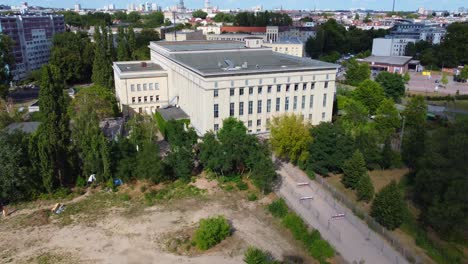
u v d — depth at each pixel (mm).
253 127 88125
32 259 48469
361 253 48594
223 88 82000
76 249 50531
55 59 152500
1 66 123875
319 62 96875
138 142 73062
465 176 48406
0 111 87625
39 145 62688
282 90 88000
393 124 89750
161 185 68625
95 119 74250
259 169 63719
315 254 48406
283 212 58375
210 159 68250
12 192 61531
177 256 49062
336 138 70625
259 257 42469
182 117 94750
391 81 131875
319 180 69812
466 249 49844
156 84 110438
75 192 66000
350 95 113875
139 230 55062
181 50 109812
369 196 61469
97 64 137375
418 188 58906
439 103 135500
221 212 59938
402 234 53375
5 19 156000
